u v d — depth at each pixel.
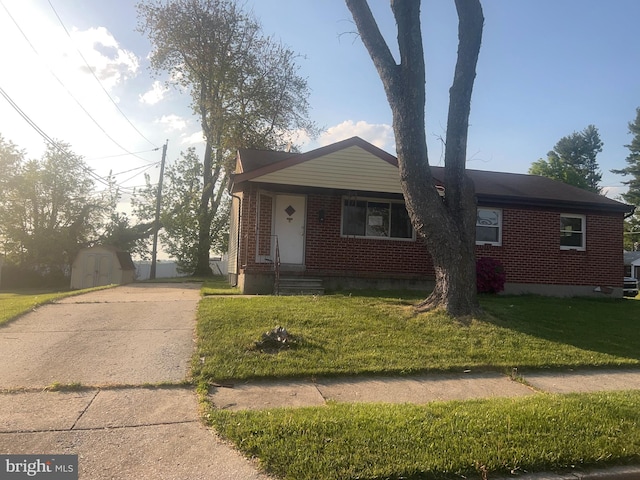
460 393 5.43
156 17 25.89
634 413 4.61
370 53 9.04
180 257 28.22
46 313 8.68
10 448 3.73
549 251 14.22
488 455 3.67
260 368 5.82
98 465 3.49
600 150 67.88
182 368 5.83
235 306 8.88
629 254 46.72
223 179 26.91
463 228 8.67
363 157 12.24
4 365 5.73
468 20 8.83
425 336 7.36
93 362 5.93
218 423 4.20
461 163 8.89
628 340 8.05
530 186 15.83
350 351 6.60
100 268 26.25
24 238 29.47
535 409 4.63
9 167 30.02
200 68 26.84
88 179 32.19
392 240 13.30
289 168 11.90
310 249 12.85
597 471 3.64
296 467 3.44
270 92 27.45
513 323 8.30
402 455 3.64
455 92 8.96
